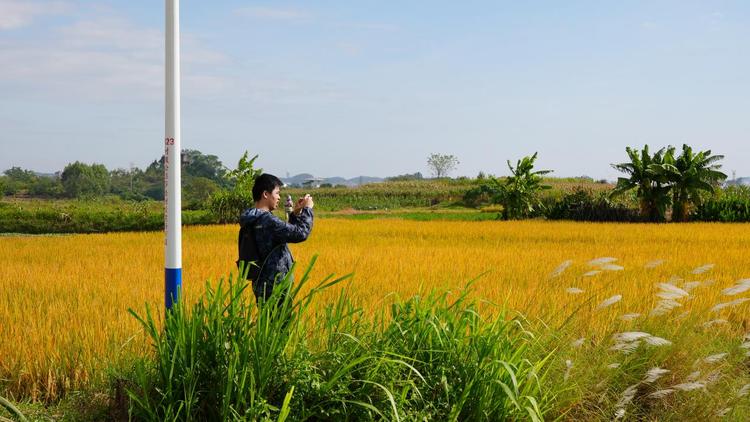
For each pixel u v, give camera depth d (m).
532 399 4.26
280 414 4.04
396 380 4.57
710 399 5.10
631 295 9.05
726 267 12.82
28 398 5.55
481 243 19.56
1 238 21.91
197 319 4.66
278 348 4.57
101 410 5.05
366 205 66.50
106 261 14.34
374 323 5.31
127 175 131.62
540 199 42.34
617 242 19.62
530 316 6.24
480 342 4.83
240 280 4.83
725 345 6.32
